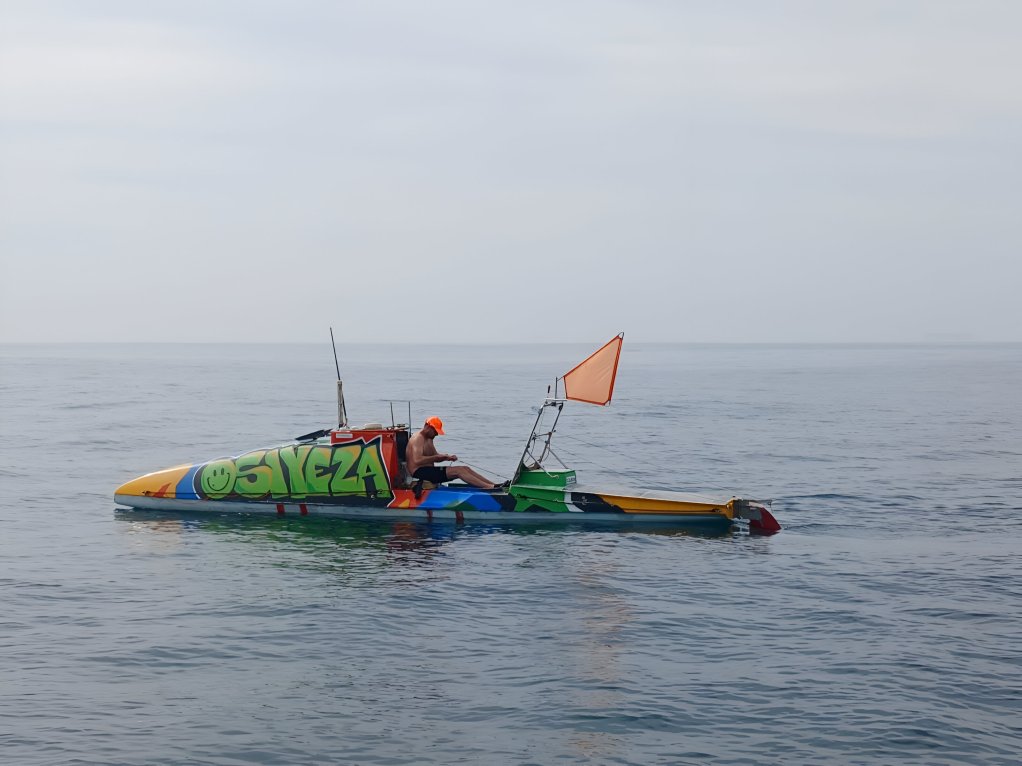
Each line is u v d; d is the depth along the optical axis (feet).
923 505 63.98
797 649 34.63
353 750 26.58
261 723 28.25
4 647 34.65
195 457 90.68
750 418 140.67
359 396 191.62
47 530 55.42
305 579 44.21
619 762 26.00
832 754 26.43
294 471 59.72
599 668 32.78
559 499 56.75
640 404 172.96
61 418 136.15
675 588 42.70
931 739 27.27
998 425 127.75
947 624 37.50
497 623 37.63
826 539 53.16
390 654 34.12
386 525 56.59
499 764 25.82
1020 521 58.49
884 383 263.70
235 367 408.05
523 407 159.22
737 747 26.86
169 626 37.19
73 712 28.89
